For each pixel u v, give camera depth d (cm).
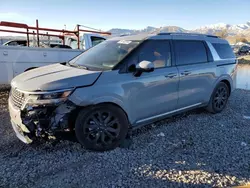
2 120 482
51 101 313
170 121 486
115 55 396
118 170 308
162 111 423
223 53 547
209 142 392
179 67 440
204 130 443
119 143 367
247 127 464
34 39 839
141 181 286
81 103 327
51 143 376
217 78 518
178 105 448
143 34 440
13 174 295
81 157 338
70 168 312
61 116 318
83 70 367
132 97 374
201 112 550
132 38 429
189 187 275
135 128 402
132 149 365
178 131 436
